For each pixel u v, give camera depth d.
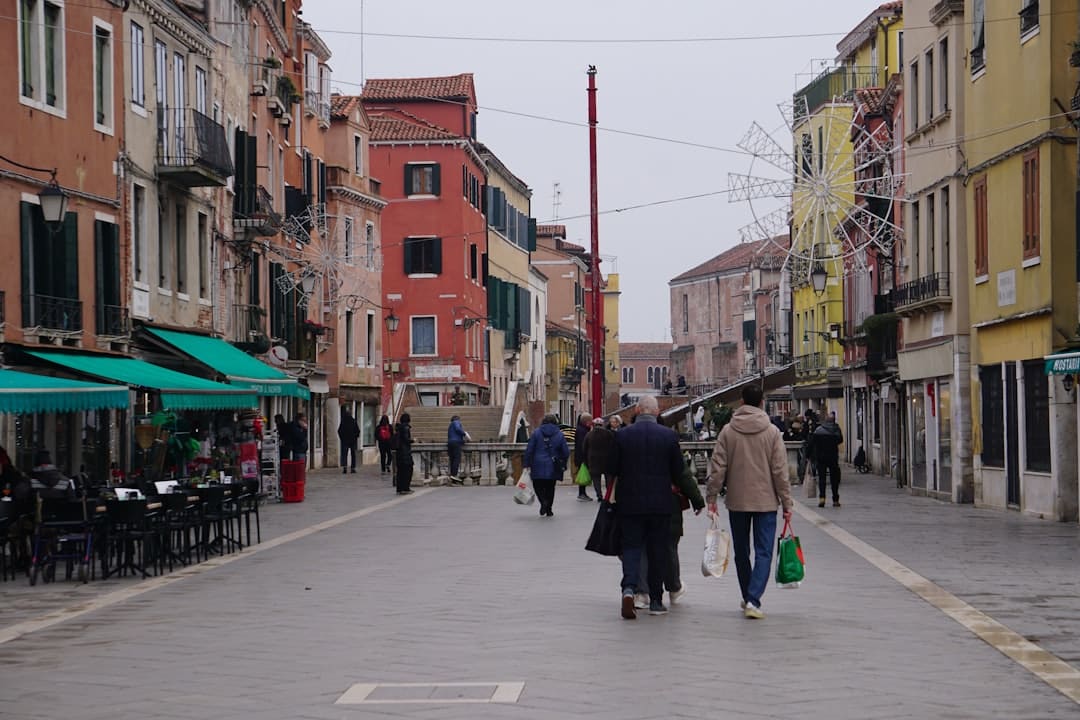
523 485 30.86
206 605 16.34
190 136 36.22
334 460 60.50
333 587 17.77
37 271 27.44
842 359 65.94
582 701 10.33
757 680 11.10
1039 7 30.34
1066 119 29.83
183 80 37.50
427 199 73.75
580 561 20.59
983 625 13.98
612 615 14.88
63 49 28.81
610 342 141.12
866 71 62.41
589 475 36.22
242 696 10.81
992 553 21.56
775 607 15.45
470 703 10.33
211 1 40.53
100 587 18.58
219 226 40.94
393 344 73.81
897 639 13.14
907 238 42.09
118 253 31.44
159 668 12.13
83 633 14.34
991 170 33.91
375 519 29.94
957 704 10.17
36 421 27.03
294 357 51.56
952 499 36.16
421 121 75.06
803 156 41.81
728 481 14.86
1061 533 25.50
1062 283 29.69
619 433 14.90
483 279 80.12
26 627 14.85
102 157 30.83
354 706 10.32
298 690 11.00
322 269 56.00
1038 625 13.99
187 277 37.38
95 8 30.59
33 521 20.61
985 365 34.41
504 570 19.42
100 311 30.33
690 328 134.38
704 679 11.16
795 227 71.31
